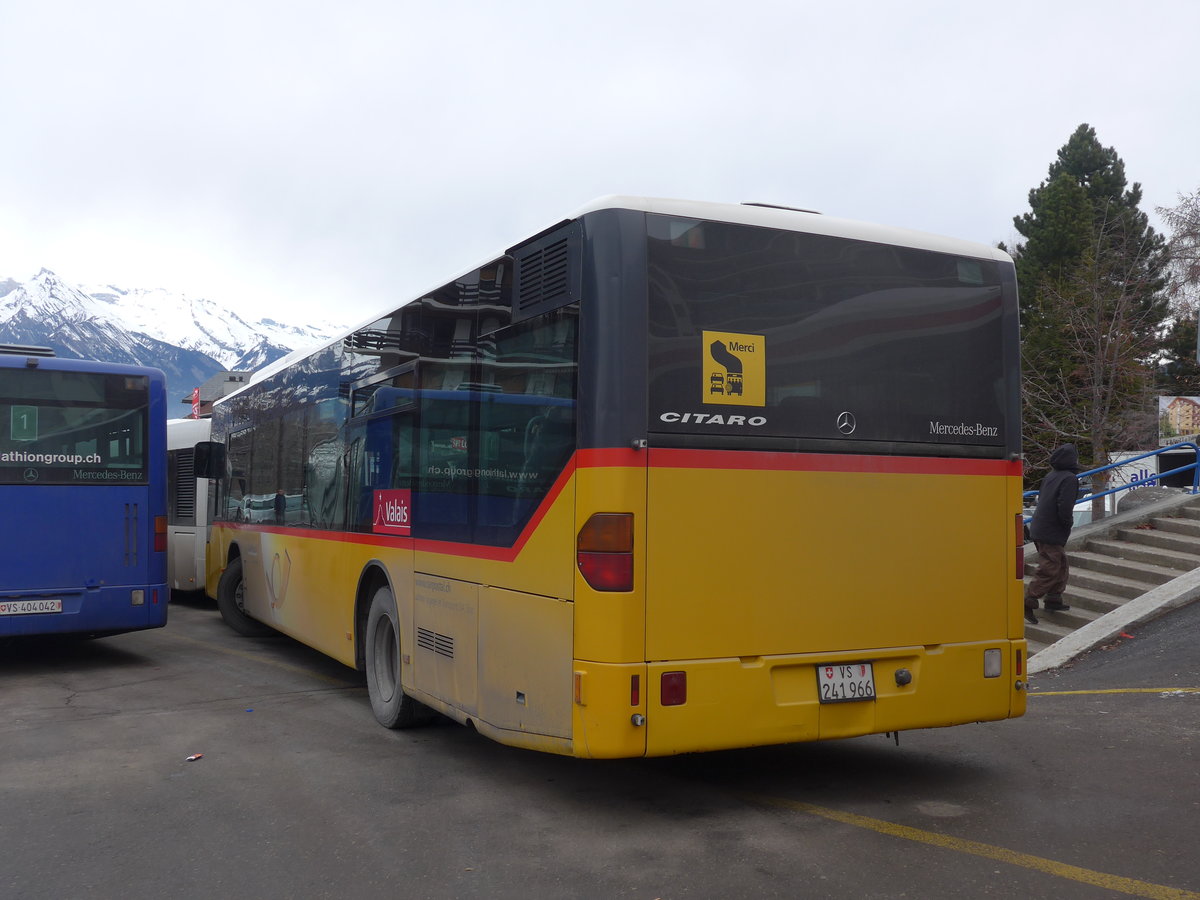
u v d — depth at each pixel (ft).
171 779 20.89
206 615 49.70
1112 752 21.43
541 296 18.33
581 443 16.89
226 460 43.16
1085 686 27.68
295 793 19.83
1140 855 15.52
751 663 17.31
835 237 18.58
